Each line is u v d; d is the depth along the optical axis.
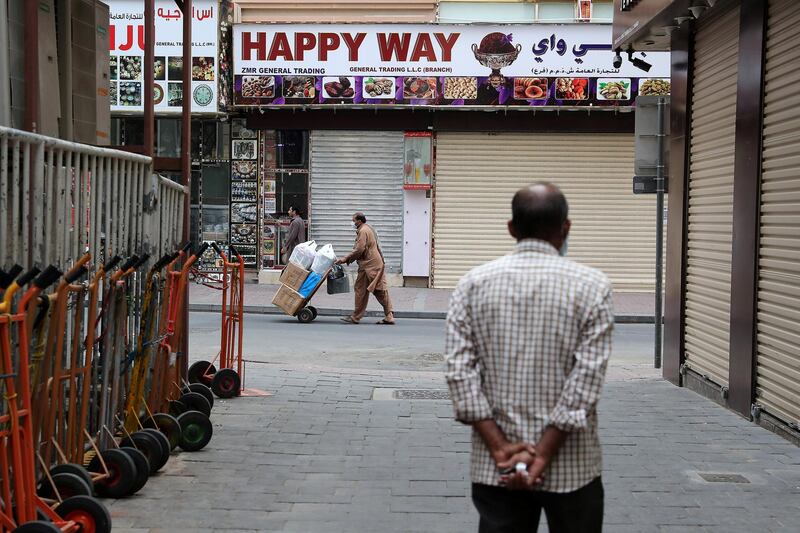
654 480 6.31
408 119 21.72
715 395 9.17
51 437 5.10
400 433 7.71
